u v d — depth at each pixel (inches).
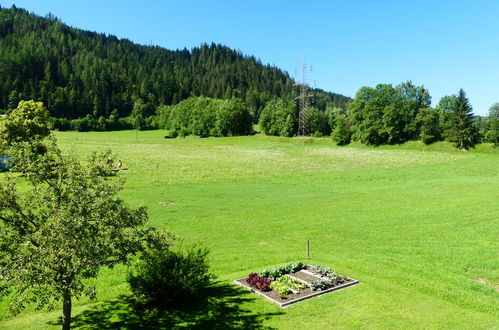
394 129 4050.2
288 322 509.7
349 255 829.2
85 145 4020.7
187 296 593.0
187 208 1381.6
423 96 4188.0
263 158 3223.4
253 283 636.7
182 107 6466.5
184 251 863.7
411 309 551.5
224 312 542.9
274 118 5472.4
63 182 452.1
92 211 428.1
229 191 1759.4
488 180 1964.8
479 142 3472.0
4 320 527.5
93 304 581.9
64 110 7386.8
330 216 1264.8
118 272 721.0
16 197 434.0
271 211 1349.7
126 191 1686.8
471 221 1152.2
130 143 4574.3
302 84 5260.8
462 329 495.2
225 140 5073.8
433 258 797.9
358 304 565.3
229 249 897.5
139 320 523.2
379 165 2711.6
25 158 450.3
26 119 2012.8
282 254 845.8
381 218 1218.6
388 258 796.0
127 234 452.1
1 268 368.5
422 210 1322.6
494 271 721.0
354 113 4347.9
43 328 500.4
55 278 374.6
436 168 2504.9
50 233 391.9
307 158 3211.1
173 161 2891.2
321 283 621.3
